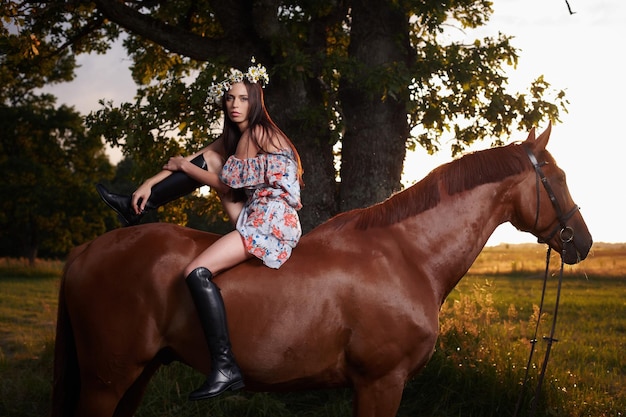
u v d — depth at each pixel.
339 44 9.37
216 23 9.39
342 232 3.38
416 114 7.98
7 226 32.81
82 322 3.17
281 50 7.52
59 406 3.28
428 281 3.34
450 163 3.56
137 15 7.76
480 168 3.50
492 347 5.95
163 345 3.19
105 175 33.75
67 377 3.30
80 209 31.81
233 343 3.12
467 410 5.18
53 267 26.86
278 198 3.22
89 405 3.17
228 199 3.46
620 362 7.06
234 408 5.19
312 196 7.54
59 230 31.83
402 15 7.92
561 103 8.03
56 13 8.43
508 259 26.31
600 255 21.75
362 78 7.09
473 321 7.12
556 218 3.56
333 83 8.02
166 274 3.14
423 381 5.55
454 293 10.84
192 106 7.45
